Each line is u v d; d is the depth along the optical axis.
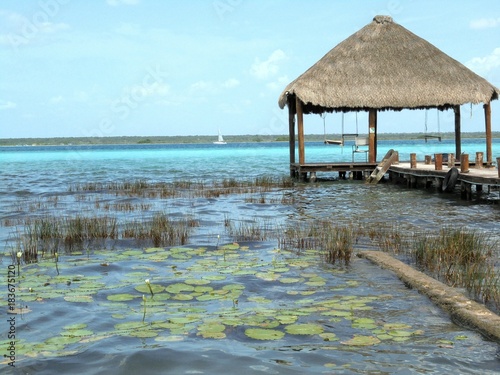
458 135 24.62
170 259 7.74
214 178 26.55
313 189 19.64
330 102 21.28
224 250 8.41
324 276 6.66
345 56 22.62
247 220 11.96
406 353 4.16
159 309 5.30
